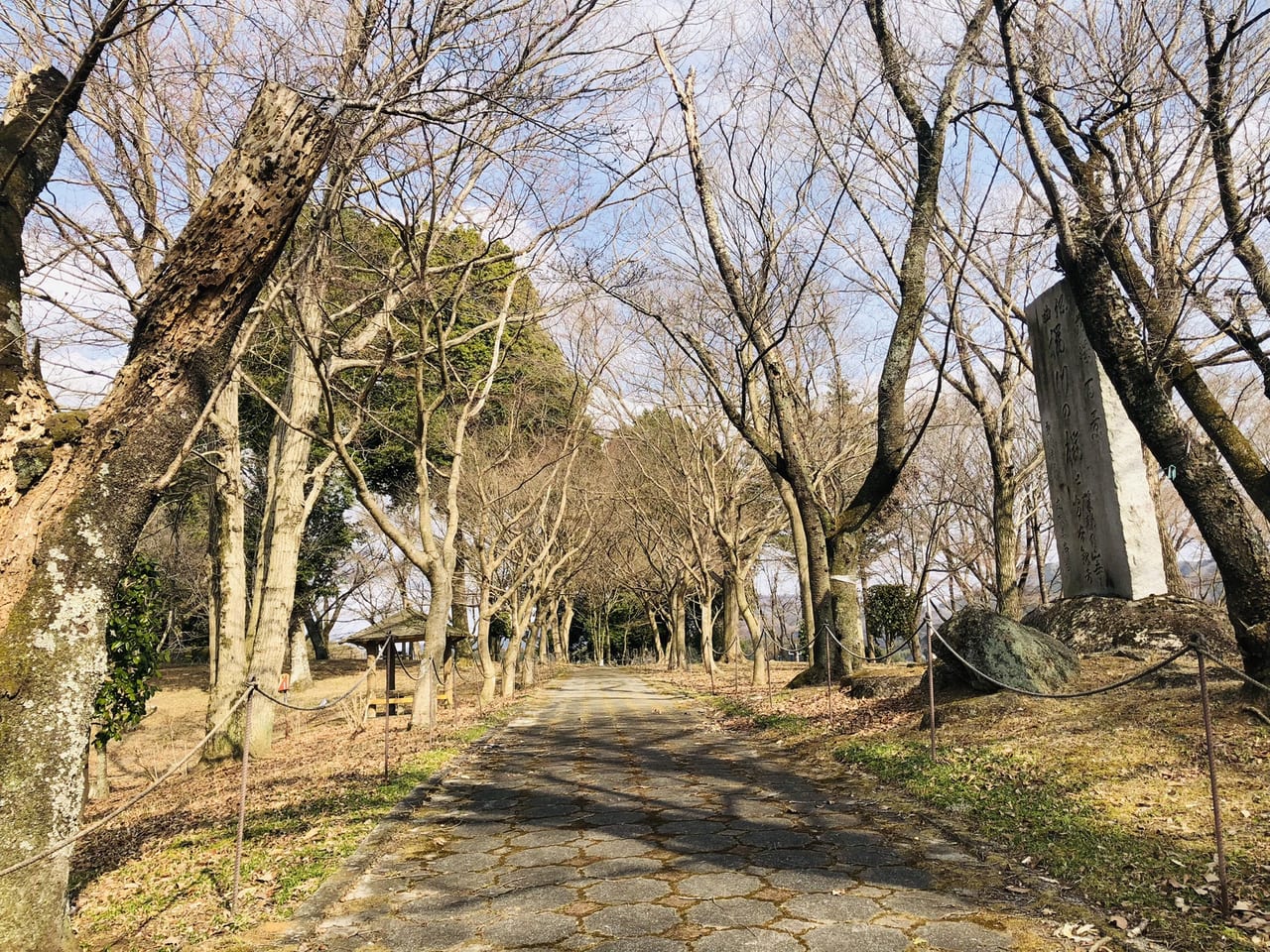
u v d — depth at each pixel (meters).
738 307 14.12
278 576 13.72
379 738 13.40
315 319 10.45
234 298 4.57
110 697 8.93
